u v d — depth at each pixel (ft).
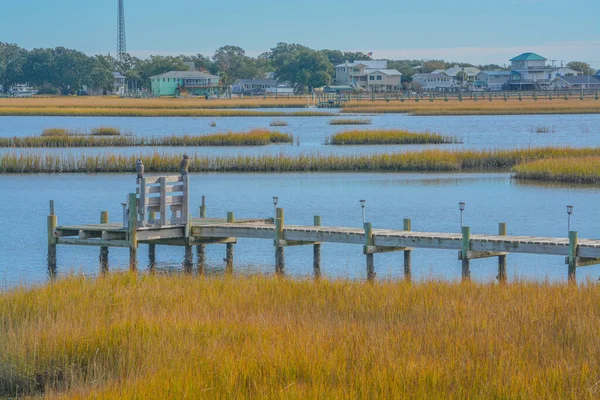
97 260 151.53
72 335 77.61
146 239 136.15
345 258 152.87
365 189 242.99
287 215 197.98
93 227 141.18
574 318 80.48
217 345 74.33
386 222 187.11
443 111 607.37
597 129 458.50
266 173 282.97
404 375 65.10
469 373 65.46
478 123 510.99
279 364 67.77
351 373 65.87
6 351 74.90
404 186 249.14
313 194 233.14
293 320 83.30
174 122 534.37
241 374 66.18
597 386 63.10
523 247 119.55
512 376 64.44
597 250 114.01
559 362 68.39
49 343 76.23
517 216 193.36
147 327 79.92
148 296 95.96
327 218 193.36
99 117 595.47
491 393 62.34
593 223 183.21
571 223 183.42
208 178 269.44
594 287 97.19
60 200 221.87
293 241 137.28
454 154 295.48
